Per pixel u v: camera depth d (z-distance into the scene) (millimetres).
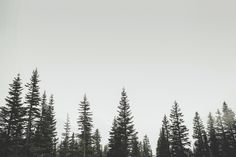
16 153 38875
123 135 47375
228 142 56219
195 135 61375
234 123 56156
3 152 37312
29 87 40781
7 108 37969
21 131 39406
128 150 47906
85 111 49969
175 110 51312
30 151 40188
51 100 50844
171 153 51875
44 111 45250
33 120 41156
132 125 47281
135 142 60312
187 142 49375
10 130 38000
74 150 58344
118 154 46562
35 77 41281
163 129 60938
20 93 39156
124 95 48938
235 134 55938
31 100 40219
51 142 48812
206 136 62469
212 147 61000
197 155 61406
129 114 47969
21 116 38344
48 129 45781
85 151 50438
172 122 51031
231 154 55125
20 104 38438
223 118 57094
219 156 58750
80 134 49281
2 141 37312
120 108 48375
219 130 57844
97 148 65125
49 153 47281
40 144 42844
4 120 37344
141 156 76375
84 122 49375
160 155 60625
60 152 62188
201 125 62500
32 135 42000
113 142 49219
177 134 49969
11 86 38938
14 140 38344
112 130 51500
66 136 61250
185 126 50188
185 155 49594
